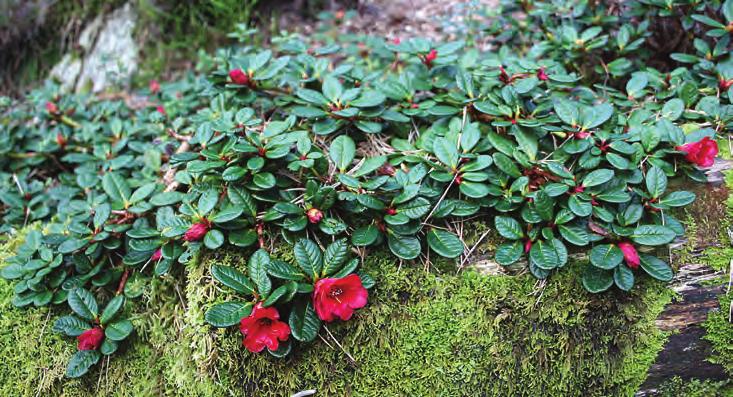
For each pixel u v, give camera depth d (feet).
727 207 2.81
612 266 2.65
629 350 2.76
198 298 2.73
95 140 3.43
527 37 3.57
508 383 2.76
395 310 2.76
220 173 2.85
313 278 2.65
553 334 2.75
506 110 2.91
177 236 2.85
